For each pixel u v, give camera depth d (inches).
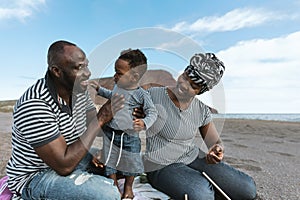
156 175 105.0
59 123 82.0
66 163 78.4
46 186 79.8
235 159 200.2
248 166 178.9
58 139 78.2
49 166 80.0
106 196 81.6
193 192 93.9
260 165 182.5
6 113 668.7
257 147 262.2
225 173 103.2
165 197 101.5
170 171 101.9
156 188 107.8
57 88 81.8
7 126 382.3
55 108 80.4
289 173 161.3
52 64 78.0
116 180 103.6
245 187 102.2
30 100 77.4
